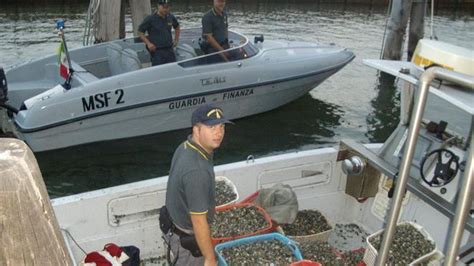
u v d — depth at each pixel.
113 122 6.26
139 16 8.31
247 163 3.55
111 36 8.20
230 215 3.16
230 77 6.79
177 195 2.28
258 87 7.09
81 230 3.09
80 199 3.03
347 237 3.71
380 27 17.77
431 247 2.93
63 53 6.29
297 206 3.32
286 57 7.46
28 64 6.85
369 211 3.79
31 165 0.95
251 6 22.42
